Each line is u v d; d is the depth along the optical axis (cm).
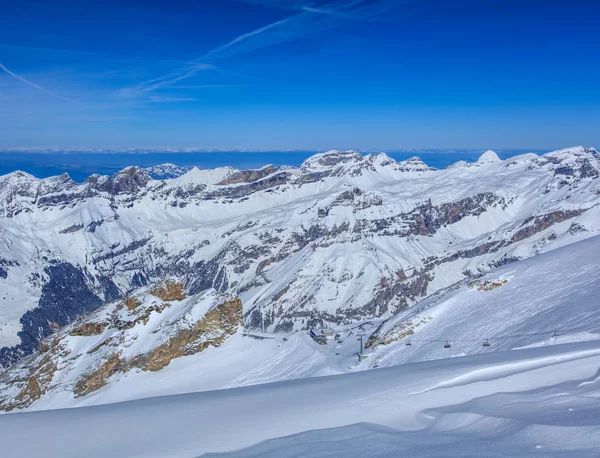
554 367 2577
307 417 2081
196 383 7812
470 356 3216
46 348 9456
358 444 1712
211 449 1792
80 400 7712
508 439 1659
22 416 2397
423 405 2180
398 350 9569
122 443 1917
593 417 1778
